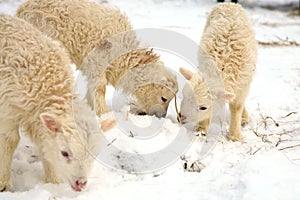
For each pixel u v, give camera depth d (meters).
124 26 2.29
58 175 1.78
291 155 1.96
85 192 1.79
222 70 2.10
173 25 3.35
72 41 2.25
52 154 1.75
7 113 1.77
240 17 2.26
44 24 2.23
